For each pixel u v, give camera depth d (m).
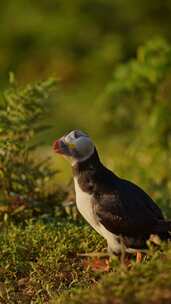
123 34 33.47
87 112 29.20
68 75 33.59
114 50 32.84
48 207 11.87
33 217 11.79
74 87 32.75
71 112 29.38
